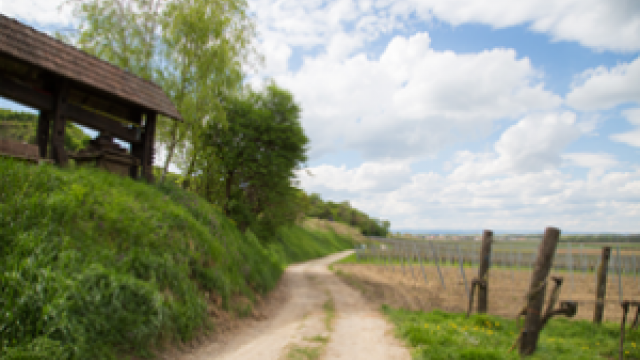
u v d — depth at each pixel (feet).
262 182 61.41
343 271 86.12
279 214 65.98
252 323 27.68
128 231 19.85
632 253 51.29
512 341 21.72
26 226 15.43
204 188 60.59
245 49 56.85
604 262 31.27
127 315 14.98
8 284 12.28
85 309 13.60
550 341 23.02
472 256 59.47
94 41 46.96
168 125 52.95
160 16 49.67
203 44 50.72
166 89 50.44
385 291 48.03
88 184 21.98
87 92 29.68
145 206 24.38
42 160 22.66
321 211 348.38
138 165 33.12
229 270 30.76
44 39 26.17
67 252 15.20
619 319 33.81
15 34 23.85
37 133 27.78
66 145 59.47
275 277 57.82
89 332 13.11
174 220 26.03
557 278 18.89
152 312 16.37
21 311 11.83
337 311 35.70
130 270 17.75
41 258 14.05
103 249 17.35
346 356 18.26
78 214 18.04
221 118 52.31
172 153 53.01
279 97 65.77
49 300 12.68
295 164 64.49
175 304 18.80
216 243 30.14
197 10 49.37
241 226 60.44
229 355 18.20
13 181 17.52
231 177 61.26
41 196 17.43
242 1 54.24
